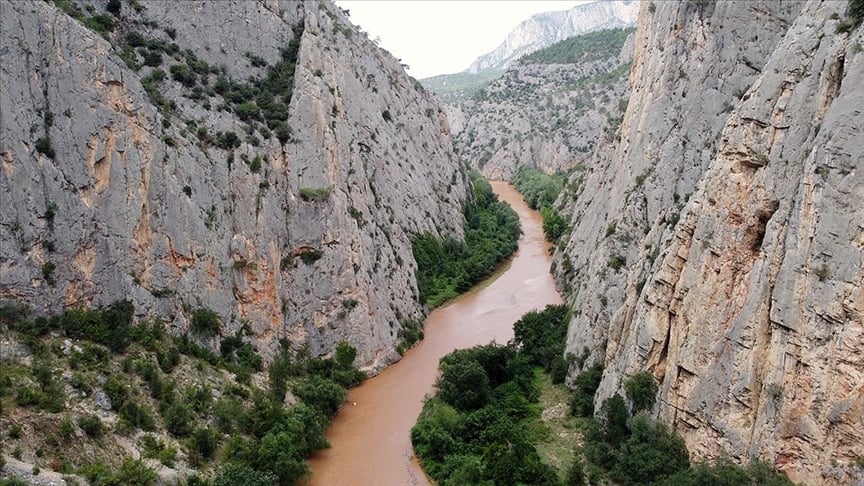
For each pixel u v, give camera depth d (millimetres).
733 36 54375
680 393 41344
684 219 43469
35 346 42469
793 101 37938
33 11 47875
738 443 37125
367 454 50531
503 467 44000
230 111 63188
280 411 49125
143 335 48219
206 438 43375
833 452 32781
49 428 37250
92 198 48312
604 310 56500
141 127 52219
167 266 51875
